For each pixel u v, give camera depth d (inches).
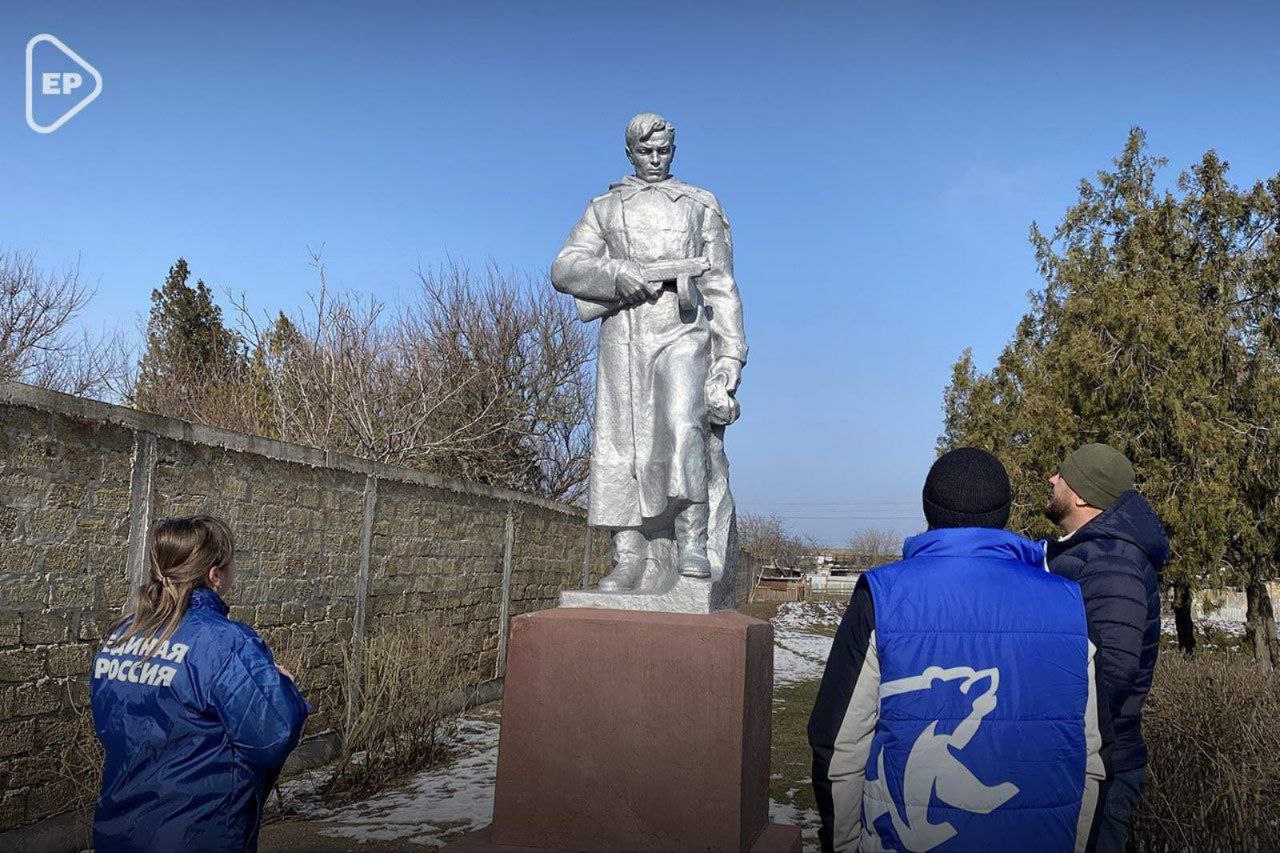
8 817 206.8
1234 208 585.3
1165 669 202.2
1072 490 137.4
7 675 208.5
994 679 87.9
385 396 663.1
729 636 137.6
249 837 103.4
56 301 736.3
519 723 142.2
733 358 176.6
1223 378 566.3
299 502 317.4
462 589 437.7
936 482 101.2
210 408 630.5
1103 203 652.1
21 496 213.8
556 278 180.7
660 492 167.2
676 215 178.5
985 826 86.1
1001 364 788.6
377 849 224.5
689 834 135.0
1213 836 172.4
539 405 845.8
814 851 218.8
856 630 92.6
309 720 317.1
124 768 100.3
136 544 245.0
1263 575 574.6
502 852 137.0
